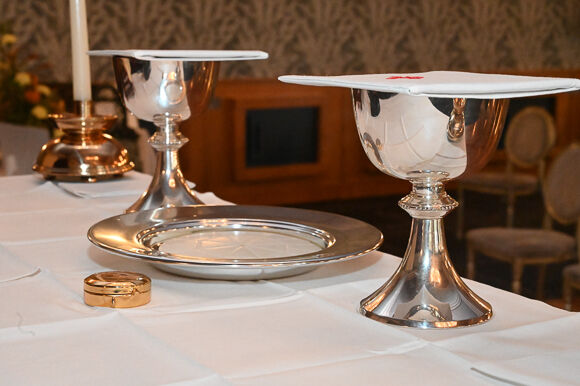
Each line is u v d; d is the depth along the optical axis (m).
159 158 1.33
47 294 0.92
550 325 0.80
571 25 6.57
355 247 0.96
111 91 4.51
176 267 0.93
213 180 5.37
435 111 0.73
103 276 0.89
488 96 0.71
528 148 4.31
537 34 6.46
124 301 0.86
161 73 1.24
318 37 5.72
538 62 6.50
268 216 1.14
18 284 0.96
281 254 1.00
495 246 3.00
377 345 0.75
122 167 1.67
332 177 5.81
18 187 1.63
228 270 0.92
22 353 0.73
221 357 0.72
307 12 5.66
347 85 0.77
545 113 4.26
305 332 0.79
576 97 6.30
